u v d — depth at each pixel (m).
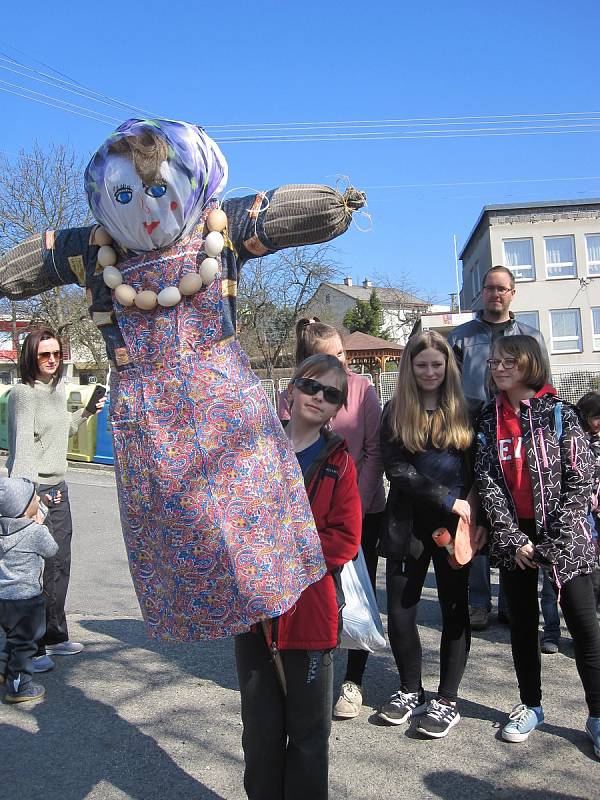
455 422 3.40
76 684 4.01
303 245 2.20
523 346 3.27
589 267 33.53
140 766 3.13
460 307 48.56
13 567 3.75
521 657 3.34
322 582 2.41
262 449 2.15
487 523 3.43
